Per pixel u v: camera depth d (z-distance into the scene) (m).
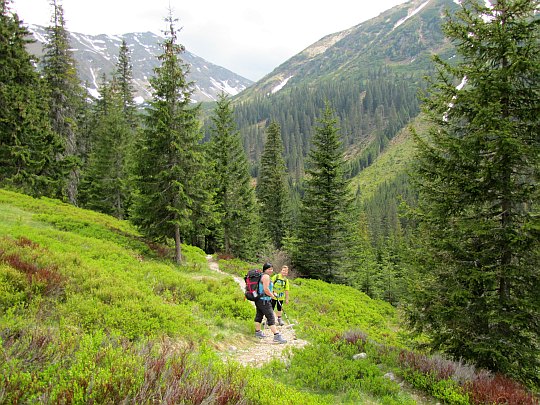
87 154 41.53
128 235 20.86
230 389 4.20
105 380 3.52
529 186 7.93
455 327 8.02
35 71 24.44
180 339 7.54
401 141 164.75
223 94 30.97
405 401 6.00
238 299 12.70
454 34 8.81
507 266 7.86
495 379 6.76
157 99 18.44
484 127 8.14
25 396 3.18
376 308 21.11
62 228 17.86
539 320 7.59
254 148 192.38
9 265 7.80
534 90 8.01
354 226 29.69
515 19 8.36
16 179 22.02
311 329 11.16
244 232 32.06
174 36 18.39
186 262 20.44
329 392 6.32
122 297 8.40
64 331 5.28
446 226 8.84
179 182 18.56
